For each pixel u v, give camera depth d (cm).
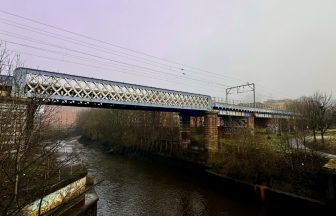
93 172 4106
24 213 1199
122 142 6812
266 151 3162
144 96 3350
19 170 808
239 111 5353
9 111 890
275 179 2836
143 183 3484
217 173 3572
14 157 855
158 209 2533
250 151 3288
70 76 2650
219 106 4659
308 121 4388
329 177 2259
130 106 3391
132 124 6681
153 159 5362
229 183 3256
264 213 2441
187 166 4381
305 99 7294
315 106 4647
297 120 4559
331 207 2206
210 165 3881
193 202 2747
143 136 6003
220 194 3033
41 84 2388
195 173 4091
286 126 5428
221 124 5881
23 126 920
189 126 4831
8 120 859
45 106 1340
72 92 2689
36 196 956
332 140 4122
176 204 2683
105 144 7669
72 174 1939
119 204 2656
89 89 2806
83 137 10044
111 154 6412
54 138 1293
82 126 10588
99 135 8275
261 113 6122
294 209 2473
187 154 4572
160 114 5956
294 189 2617
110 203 2683
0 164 766
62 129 1869
